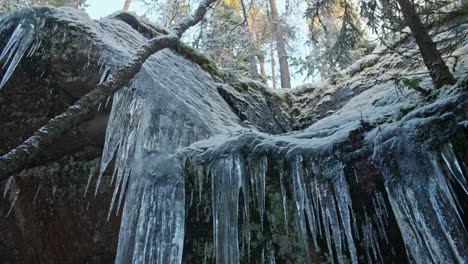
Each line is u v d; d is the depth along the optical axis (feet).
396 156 8.63
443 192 7.70
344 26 19.26
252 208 10.86
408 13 12.98
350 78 24.67
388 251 9.19
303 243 10.16
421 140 8.40
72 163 16.01
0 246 16.35
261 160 10.74
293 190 10.16
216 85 21.16
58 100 14.97
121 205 14.62
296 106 24.57
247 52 36.47
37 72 14.75
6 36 14.87
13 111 15.23
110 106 14.58
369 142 9.52
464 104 8.51
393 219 9.08
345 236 9.75
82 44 14.55
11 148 15.78
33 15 14.73
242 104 20.68
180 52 21.24
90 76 14.33
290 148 10.53
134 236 11.38
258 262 10.55
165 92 14.73
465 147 7.93
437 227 7.50
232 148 11.13
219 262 10.01
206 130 14.44
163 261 10.41
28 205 16.03
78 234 15.46
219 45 32.45
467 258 6.89
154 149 13.08
